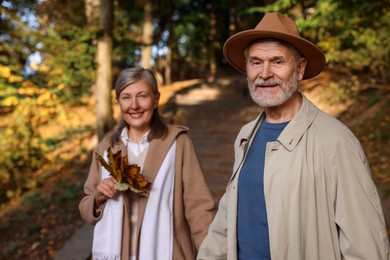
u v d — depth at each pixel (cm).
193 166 230
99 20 757
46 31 704
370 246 149
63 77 664
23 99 621
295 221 157
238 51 192
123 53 1118
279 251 161
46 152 751
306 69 189
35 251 496
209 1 1805
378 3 424
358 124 734
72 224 548
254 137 183
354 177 154
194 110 980
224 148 781
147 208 217
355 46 652
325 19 503
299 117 168
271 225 164
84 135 887
